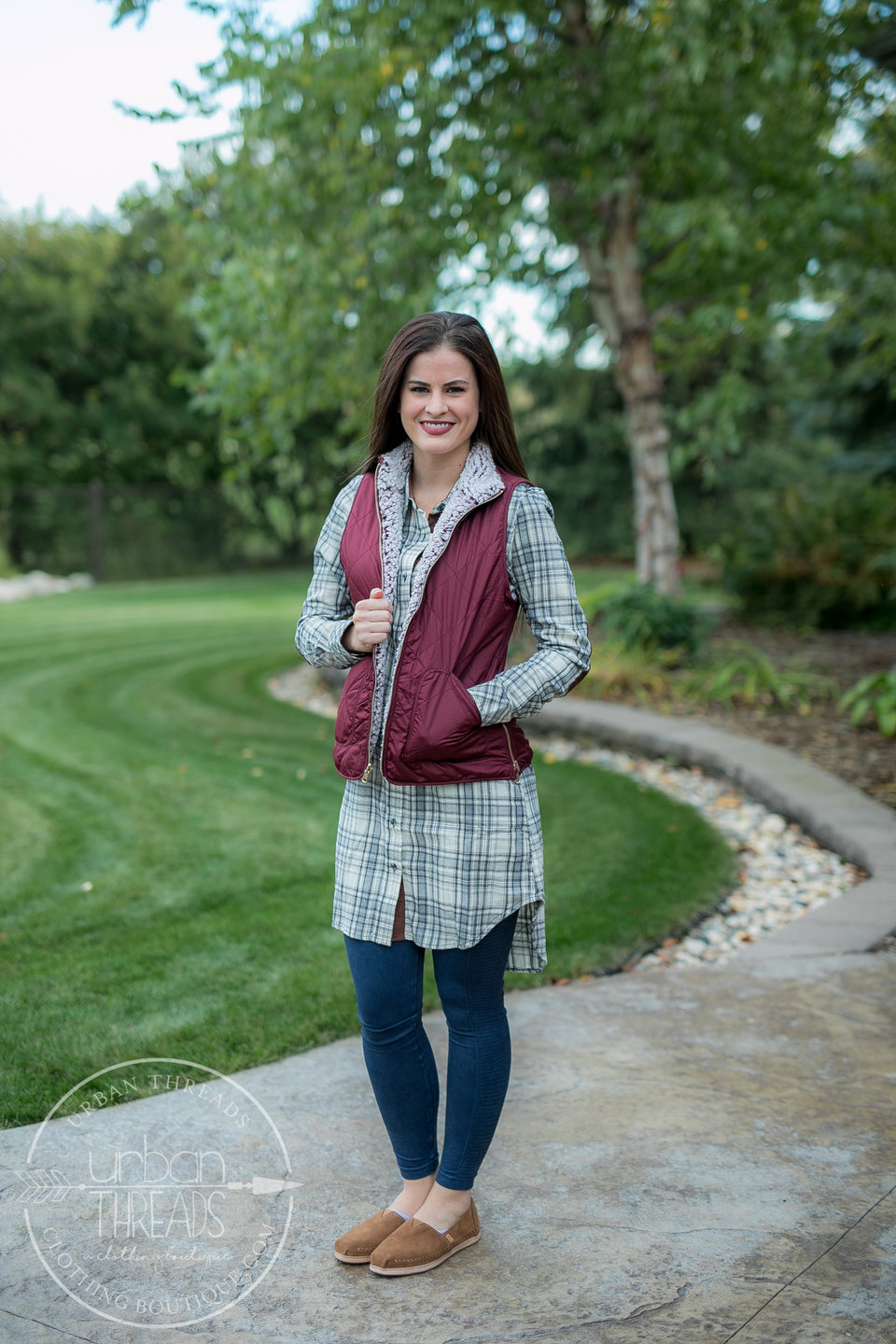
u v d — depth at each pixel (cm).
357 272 762
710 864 409
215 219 820
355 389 820
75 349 2462
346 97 684
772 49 659
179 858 418
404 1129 186
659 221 723
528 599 180
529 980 305
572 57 730
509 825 177
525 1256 184
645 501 936
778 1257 182
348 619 190
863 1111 230
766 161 758
